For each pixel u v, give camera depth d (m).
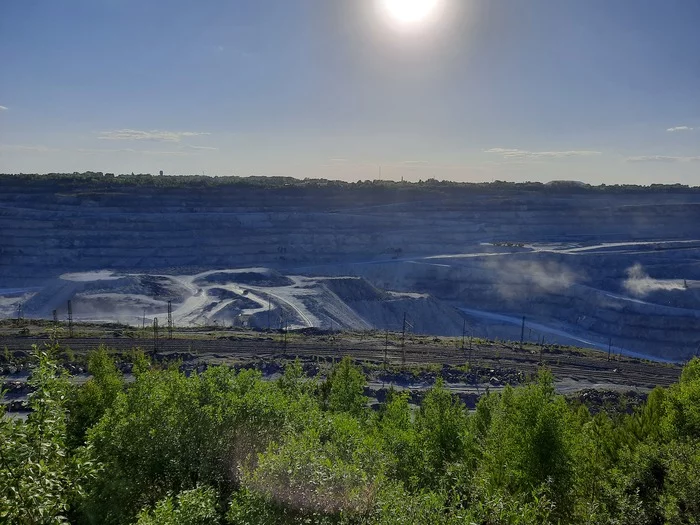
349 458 19.55
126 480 20.78
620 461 25.92
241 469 17.97
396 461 23.53
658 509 21.27
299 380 35.50
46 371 13.95
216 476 21.03
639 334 126.69
